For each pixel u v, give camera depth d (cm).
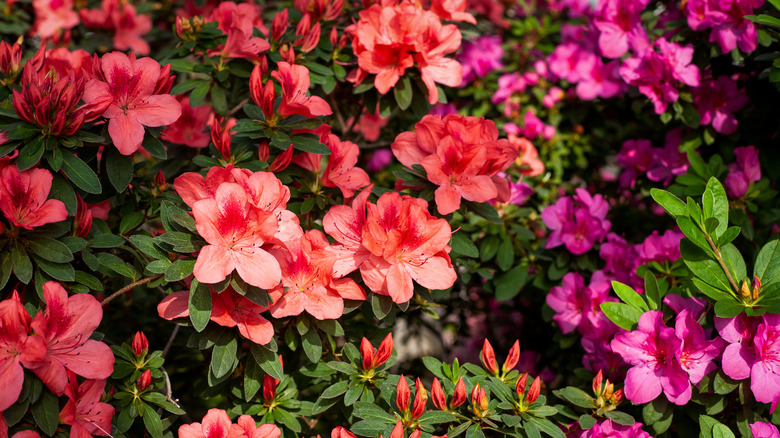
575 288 105
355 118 112
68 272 83
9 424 78
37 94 81
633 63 110
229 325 82
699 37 109
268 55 100
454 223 110
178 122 105
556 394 91
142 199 97
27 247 83
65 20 138
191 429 83
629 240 122
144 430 91
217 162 90
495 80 138
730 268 87
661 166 117
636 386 87
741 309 83
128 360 87
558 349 117
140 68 85
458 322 142
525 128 125
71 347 81
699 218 86
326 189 95
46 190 81
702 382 86
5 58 92
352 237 87
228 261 79
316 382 95
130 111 85
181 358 106
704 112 111
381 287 85
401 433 81
